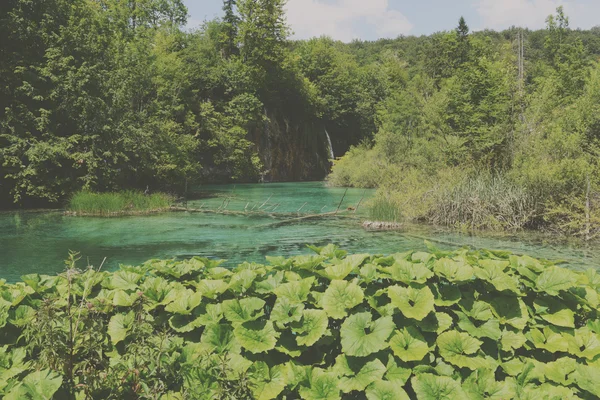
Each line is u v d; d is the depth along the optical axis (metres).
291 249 9.90
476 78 17.30
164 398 2.10
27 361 2.24
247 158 37.50
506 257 3.16
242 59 42.69
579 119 13.05
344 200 21.95
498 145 16.55
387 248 9.97
